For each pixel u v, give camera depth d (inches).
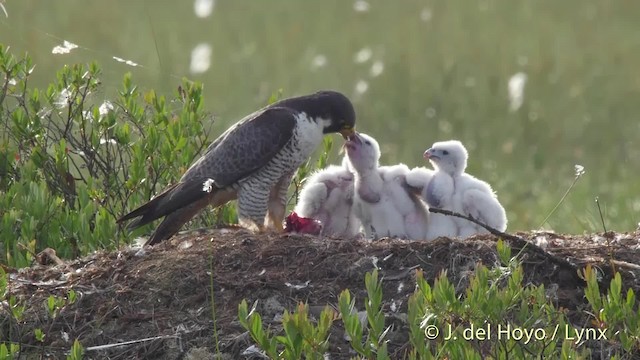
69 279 426.6
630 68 1019.3
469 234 501.4
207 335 395.9
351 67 1017.5
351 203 524.1
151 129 526.3
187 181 499.8
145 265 427.8
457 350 344.8
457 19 1183.6
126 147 531.8
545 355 353.1
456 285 405.1
